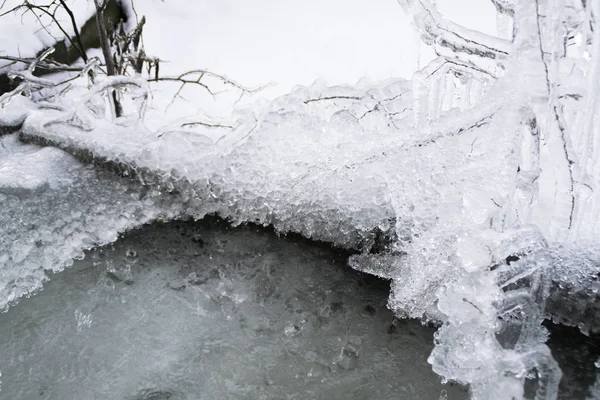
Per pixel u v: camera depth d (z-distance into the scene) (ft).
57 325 4.68
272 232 5.92
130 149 6.22
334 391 4.23
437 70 5.65
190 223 6.06
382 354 4.55
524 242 4.40
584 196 4.65
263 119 5.80
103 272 5.31
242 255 5.63
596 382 4.05
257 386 4.25
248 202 5.89
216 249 5.71
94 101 7.66
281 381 4.30
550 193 5.21
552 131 4.57
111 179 6.24
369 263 5.44
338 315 4.95
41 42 12.98
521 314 4.39
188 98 15.44
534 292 4.48
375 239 5.46
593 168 4.92
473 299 4.35
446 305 4.41
